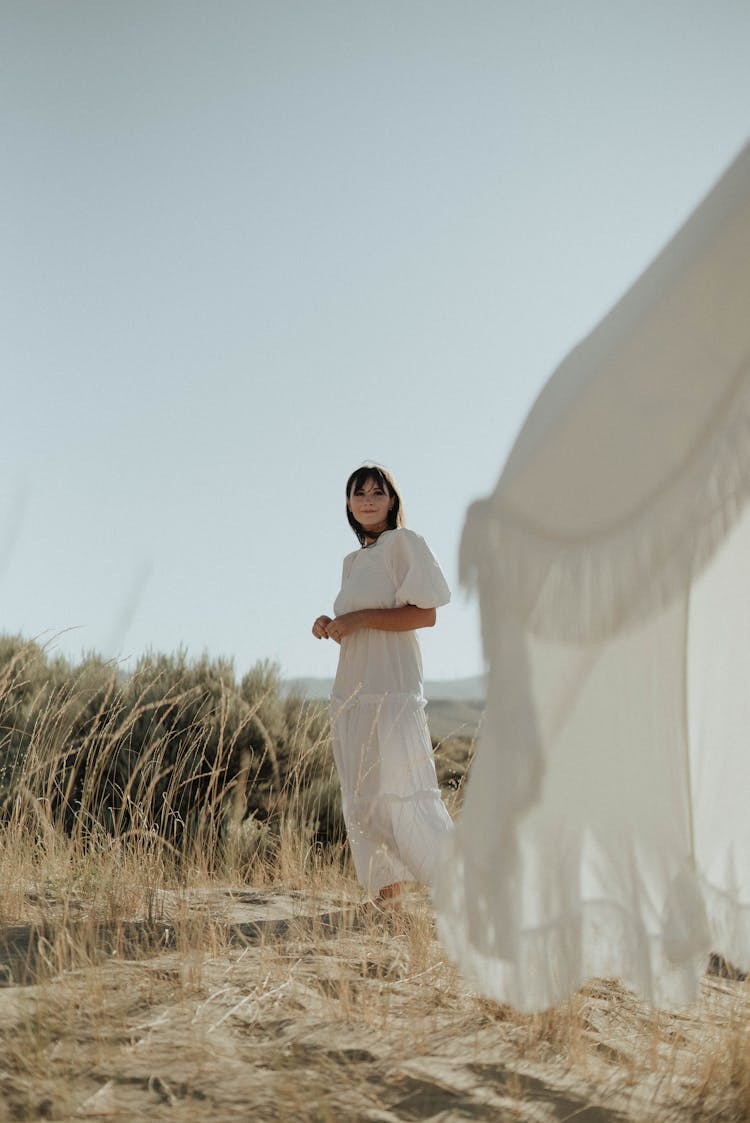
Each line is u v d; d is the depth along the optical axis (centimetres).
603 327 230
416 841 413
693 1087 247
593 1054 269
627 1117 227
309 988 300
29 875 422
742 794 279
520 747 215
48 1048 236
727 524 218
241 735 695
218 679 771
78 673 618
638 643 242
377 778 423
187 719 689
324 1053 249
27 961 297
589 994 321
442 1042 266
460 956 225
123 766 568
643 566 213
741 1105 234
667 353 217
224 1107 214
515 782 215
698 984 247
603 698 238
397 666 433
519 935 224
